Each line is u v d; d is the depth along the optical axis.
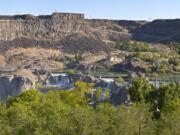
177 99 121.88
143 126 74.19
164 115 81.62
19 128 75.88
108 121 73.62
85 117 71.25
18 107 96.38
